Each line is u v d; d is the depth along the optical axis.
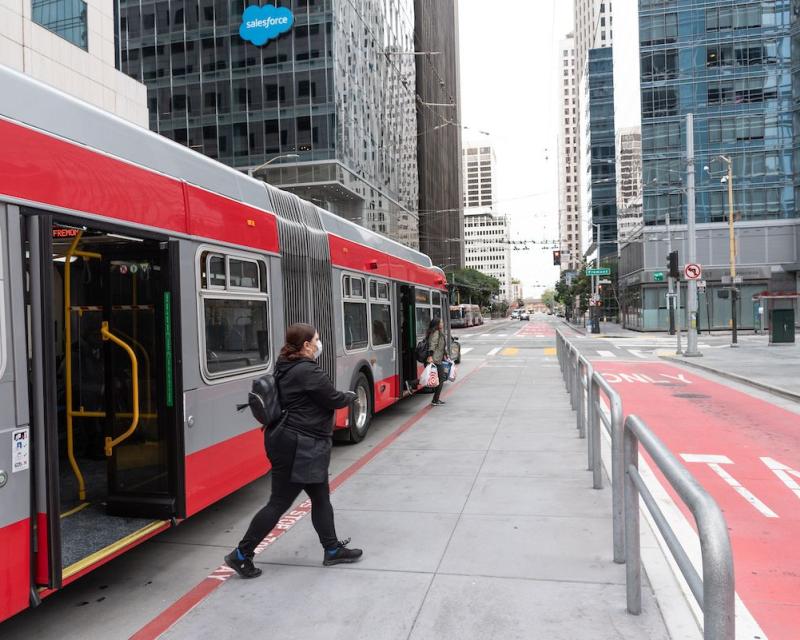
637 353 27.59
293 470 4.38
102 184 4.04
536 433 9.52
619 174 62.44
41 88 3.72
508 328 70.06
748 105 46.62
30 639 3.73
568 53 170.38
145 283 4.77
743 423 10.32
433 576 4.41
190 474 4.80
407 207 70.50
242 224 5.87
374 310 10.23
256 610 3.97
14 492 3.26
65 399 5.44
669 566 4.43
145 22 49.09
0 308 3.21
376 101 58.44
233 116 47.78
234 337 5.63
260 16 46.97
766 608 3.91
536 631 3.61
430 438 9.41
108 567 4.83
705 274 47.06
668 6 47.62
